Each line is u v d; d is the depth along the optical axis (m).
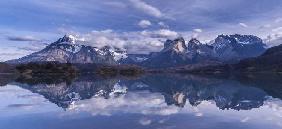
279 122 51.25
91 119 54.50
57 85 173.25
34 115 60.31
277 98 93.50
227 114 60.19
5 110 68.25
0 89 139.88
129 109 68.38
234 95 107.00
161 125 48.47
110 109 68.50
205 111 64.75
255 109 68.19
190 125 48.34
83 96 106.19
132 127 47.03
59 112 64.12
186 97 101.50
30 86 163.00
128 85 177.00
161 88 151.00
